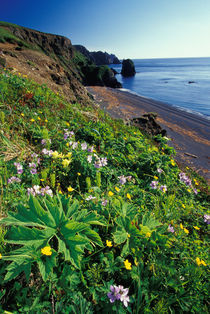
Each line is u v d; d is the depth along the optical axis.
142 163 4.54
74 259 1.64
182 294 1.82
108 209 2.39
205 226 3.36
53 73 17.53
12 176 2.69
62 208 2.03
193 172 9.52
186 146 16.45
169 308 1.71
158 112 26.92
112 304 1.56
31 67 16.36
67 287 1.58
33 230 1.70
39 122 4.76
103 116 9.59
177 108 30.45
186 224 3.19
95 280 1.69
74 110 7.29
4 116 3.85
